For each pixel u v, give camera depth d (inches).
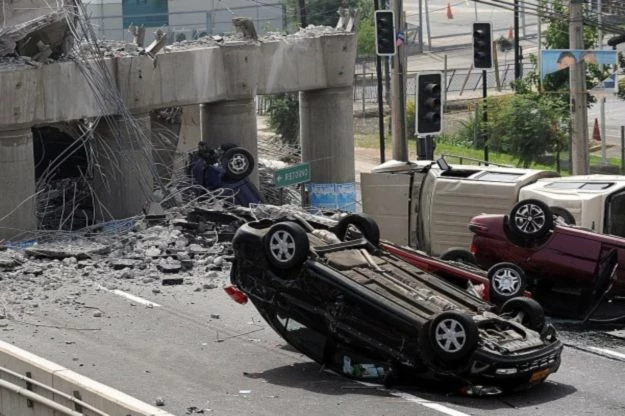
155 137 1847.9
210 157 1685.5
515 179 1312.7
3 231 1478.8
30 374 775.7
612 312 1093.8
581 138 2006.6
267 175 1978.3
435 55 4739.2
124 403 689.0
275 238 875.4
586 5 3107.8
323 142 1975.9
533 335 846.5
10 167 1487.5
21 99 1478.8
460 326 807.7
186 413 780.6
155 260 1270.9
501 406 820.0
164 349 958.4
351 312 855.1
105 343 971.9
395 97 2079.2
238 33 1852.9
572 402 836.6
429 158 1782.7
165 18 3924.7
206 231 1365.7
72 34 1563.7
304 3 3922.2
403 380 852.6
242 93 1815.9
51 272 1224.8
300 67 1919.3
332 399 821.9
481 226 1127.0
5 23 1622.8
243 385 856.9
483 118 2802.7
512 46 4783.5
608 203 1222.9
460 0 6127.0
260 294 890.7
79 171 1756.9
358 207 2065.7
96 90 1579.7
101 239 1389.0
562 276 1087.6
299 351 902.4
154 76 1689.2
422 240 1402.6
